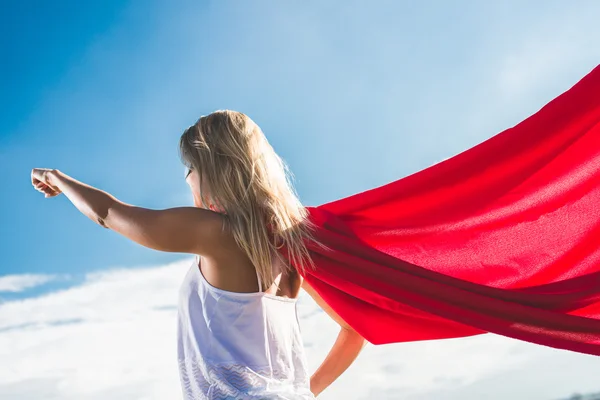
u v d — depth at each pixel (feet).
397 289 6.44
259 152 5.83
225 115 5.90
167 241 5.20
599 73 7.02
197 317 5.35
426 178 7.09
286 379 5.33
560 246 7.06
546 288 6.95
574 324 6.50
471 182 7.13
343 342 7.09
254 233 5.49
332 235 6.40
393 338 6.86
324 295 6.67
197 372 5.22
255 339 5.25
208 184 5.64
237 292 5.33
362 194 7.06
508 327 6.52
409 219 7.10
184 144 5.90
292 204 6.05
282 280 5.79
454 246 7.13
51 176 5.77
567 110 7.04
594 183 7.11
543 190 7.15
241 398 5.01
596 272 6.92
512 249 7.11
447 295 6.47
